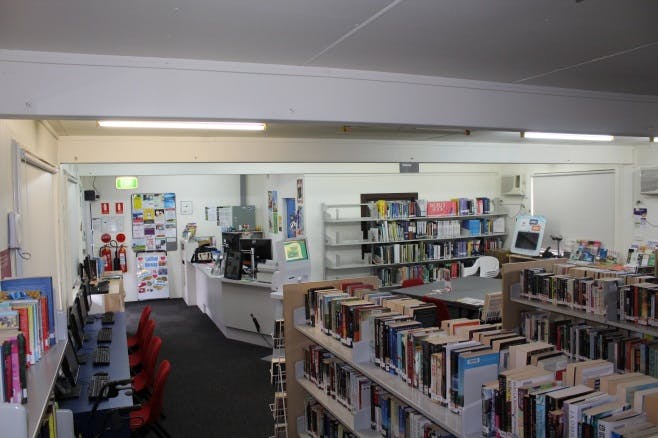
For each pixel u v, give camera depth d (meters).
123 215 10.81
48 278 2.78
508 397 1.96
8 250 3.10
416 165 7.34
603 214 8.05
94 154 5.43
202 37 2.31
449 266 9.61
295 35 2.32
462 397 2.10
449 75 3.20
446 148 6.94
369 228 9.06
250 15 2.04
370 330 2.86
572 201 8.61
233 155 5.88
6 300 2.46
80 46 2.38
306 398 3.65
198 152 5.75
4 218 3.03
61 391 3.41
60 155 5.34
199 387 5.64
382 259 9.04
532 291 4.58
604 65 3.01
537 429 1.84
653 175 7.22
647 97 3.93
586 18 2.19
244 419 4.76
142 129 4.90
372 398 2.84
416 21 2.18
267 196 11.35
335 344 3.12
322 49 2.56
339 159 6.37
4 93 2.40
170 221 11.18
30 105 2.43
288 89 2.87
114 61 2.54
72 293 6.57
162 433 4.23
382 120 3.08
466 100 3.33
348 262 9.00
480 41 2.49
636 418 1.68
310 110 2.92
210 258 9.88
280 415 4.24
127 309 10.11
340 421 3.03
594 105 3.77
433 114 3.23
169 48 2.46
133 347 5.93
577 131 3.71
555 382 2.00
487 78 3.31
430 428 2.33
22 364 1.93
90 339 5.03
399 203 9.10
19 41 2.29
